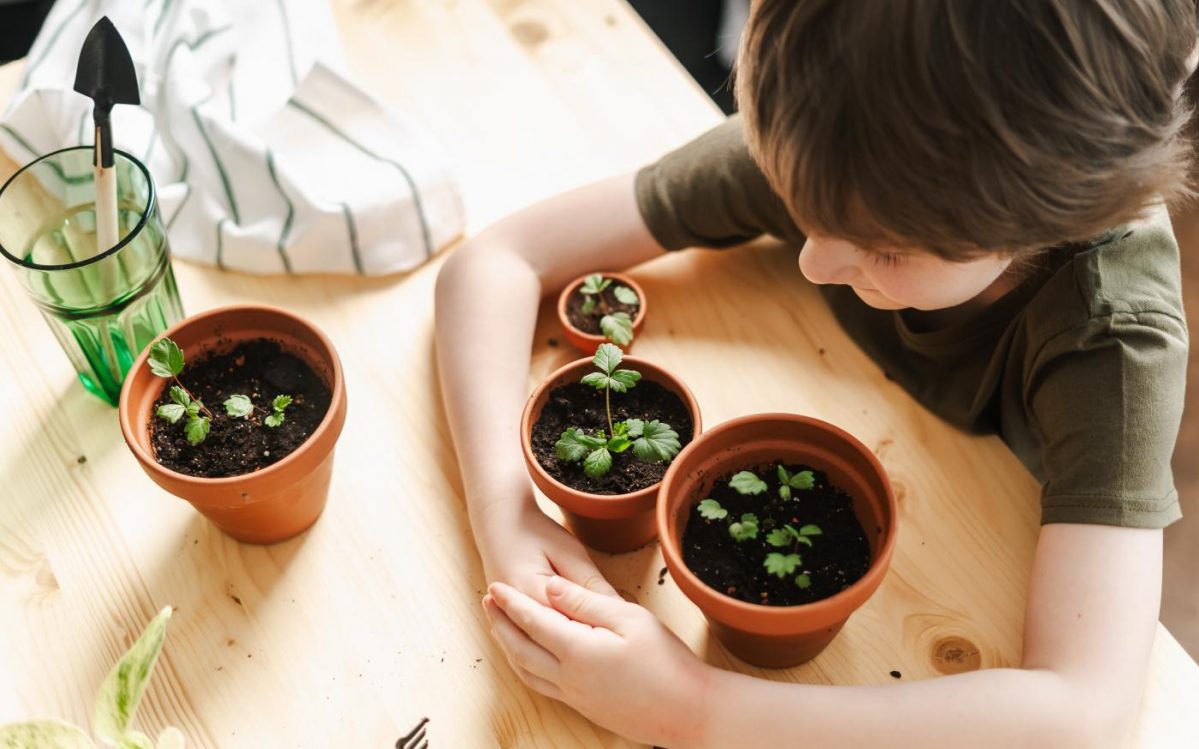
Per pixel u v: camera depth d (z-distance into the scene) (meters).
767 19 0.71
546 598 0.87
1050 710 0.79
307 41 1.27
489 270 1.07
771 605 0.82
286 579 0.94
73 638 0.90
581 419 0.95
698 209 1.09
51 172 0.97
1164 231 0.91
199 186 1.17
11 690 0.87
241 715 0.86
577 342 1.08
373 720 0.86
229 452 0.91
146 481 1.00
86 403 1.05
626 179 1.13
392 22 1.39
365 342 1.11
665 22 2.12
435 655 0.89
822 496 0.88
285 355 0.97
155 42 1.25
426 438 1.03
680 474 0.85
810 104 0.69
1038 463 1.05
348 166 1.18
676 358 1.08
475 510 0.94
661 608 0.92
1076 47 0.65
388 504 0.98
